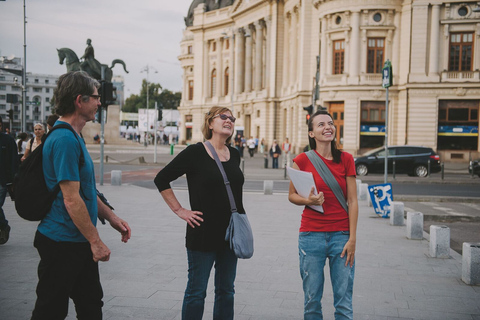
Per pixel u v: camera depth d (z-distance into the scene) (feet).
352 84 130.62
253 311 17.03
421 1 125.18
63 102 11.40
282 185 69.10
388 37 130.11
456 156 125.18
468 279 20.63
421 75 125.90
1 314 16.08
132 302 17.60
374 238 30.76
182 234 30.50
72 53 165.78
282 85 193.67
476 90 122.72
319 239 13.20
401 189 66.28
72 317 16.25
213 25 254.68
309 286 13.21
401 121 129.39
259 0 201.36
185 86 317.63
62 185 10.62
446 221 40.22
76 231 11.10
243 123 222.48
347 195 13.46
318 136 13.60
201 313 13.10
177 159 13.17
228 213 13.04
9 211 39.11
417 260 24.98
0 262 22.76
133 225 33.58
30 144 32.71
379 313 17.01
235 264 13.58
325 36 136.77
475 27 123.03
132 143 213.05
